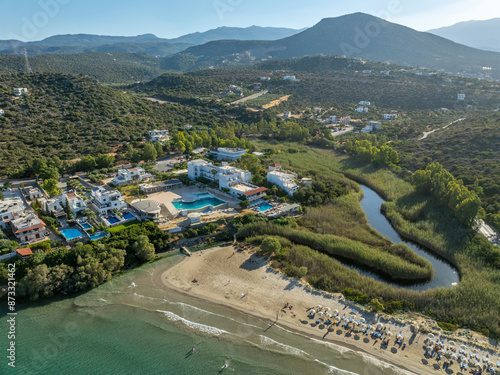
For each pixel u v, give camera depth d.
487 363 64.12
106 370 63.69
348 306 80.38
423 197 141.88
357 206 135.00
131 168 158.00
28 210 115.44
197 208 128.12
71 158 174.12
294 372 63.88
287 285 88.62
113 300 83.00
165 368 64.31
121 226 111.31
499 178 143.25
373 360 66.00
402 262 94.94
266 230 113.50
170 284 89.31
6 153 164.88
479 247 102.12
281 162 187.50
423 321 75.25
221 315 78.44
